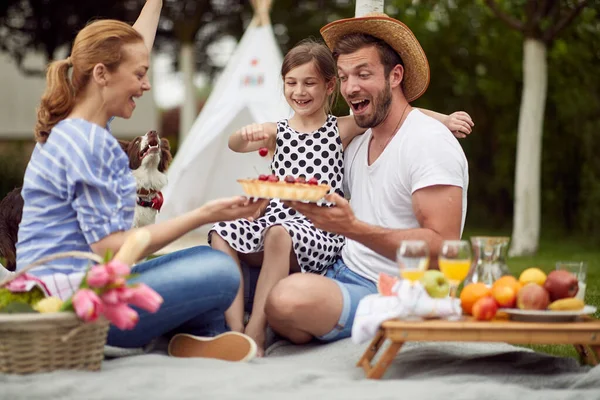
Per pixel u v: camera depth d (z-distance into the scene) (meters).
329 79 5.03
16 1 17.77
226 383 3.50
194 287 4.02
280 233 4.57
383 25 4.51
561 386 3.69
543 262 10.38
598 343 3.58
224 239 4.65
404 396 3.32
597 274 8.77
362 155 4.76
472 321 3.68
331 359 4.12
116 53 3.95
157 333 4.13
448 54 16.69
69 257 3.88
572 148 14.60
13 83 23.36
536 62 11.57
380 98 4.50
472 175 16.78
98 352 3.71
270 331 4.77
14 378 3.46
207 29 20.05
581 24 12.92
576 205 14.75
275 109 10.70
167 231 3.90
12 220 5.75
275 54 11.10
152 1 5.19
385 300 3.77
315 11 18.91
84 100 4.02
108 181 3.86
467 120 4.75
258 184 3.90
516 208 11.82
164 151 7.78
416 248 3.68
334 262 4.84
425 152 4.32
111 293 3.50
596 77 13.70
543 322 3.68
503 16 11.62
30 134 23.62
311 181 4.07
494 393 3.37
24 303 3.64
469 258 3.77
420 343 4.43
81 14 17.98
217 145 10.83
